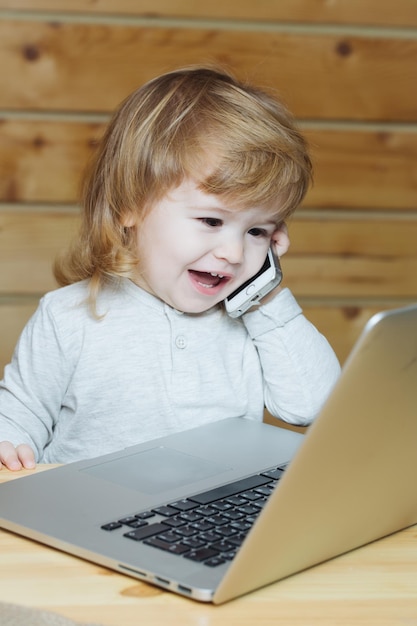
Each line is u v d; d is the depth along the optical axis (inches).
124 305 68.1
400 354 33.6
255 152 62.0
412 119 131.0
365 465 36.5
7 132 123.0
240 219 61.7
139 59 123.3
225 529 40.4
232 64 125.3
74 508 42.5
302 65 127.0
